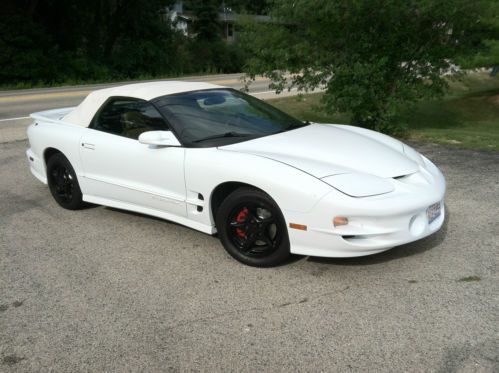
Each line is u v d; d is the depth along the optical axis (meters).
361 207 3.46
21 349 3.05
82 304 3.54
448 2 8.49
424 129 10.53
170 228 4.88
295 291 3.58
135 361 2.89
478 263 3.88
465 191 5.64
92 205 5.68
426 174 4.07
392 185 3.71
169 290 3.69
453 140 8.66
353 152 4.09
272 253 3.87
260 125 4.59
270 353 2.91
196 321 3.27
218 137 4.31
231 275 3.87
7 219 5.31
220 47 43.44
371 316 3.23
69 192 5.46
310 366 2.78
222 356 2.90
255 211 3.88
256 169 3.76
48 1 32.69
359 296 3.48
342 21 9.12
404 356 2.82
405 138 8.99
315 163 3.81
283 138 4.31
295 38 10.01
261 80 24.38
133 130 4.71
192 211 4.29
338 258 4.05
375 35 9.27
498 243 4.23
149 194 4.57
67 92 22.05
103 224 5.07
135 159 4.58
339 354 2.87
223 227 4.04
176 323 3.25
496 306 3.28
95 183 5.07
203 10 46.28
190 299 3.54
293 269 3.91
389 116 9.11
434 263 3.91
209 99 4.81
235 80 26.00
